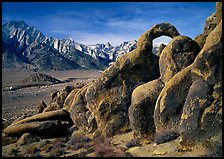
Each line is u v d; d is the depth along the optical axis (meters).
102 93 26.25
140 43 26.70
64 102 35.91
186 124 19.05
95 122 27.50
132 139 22.09
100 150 21.08
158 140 20.14
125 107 25.48
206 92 19.03
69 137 27.70
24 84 101.69
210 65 19.42
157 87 22.95
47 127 27.94
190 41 22.92
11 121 37.12
